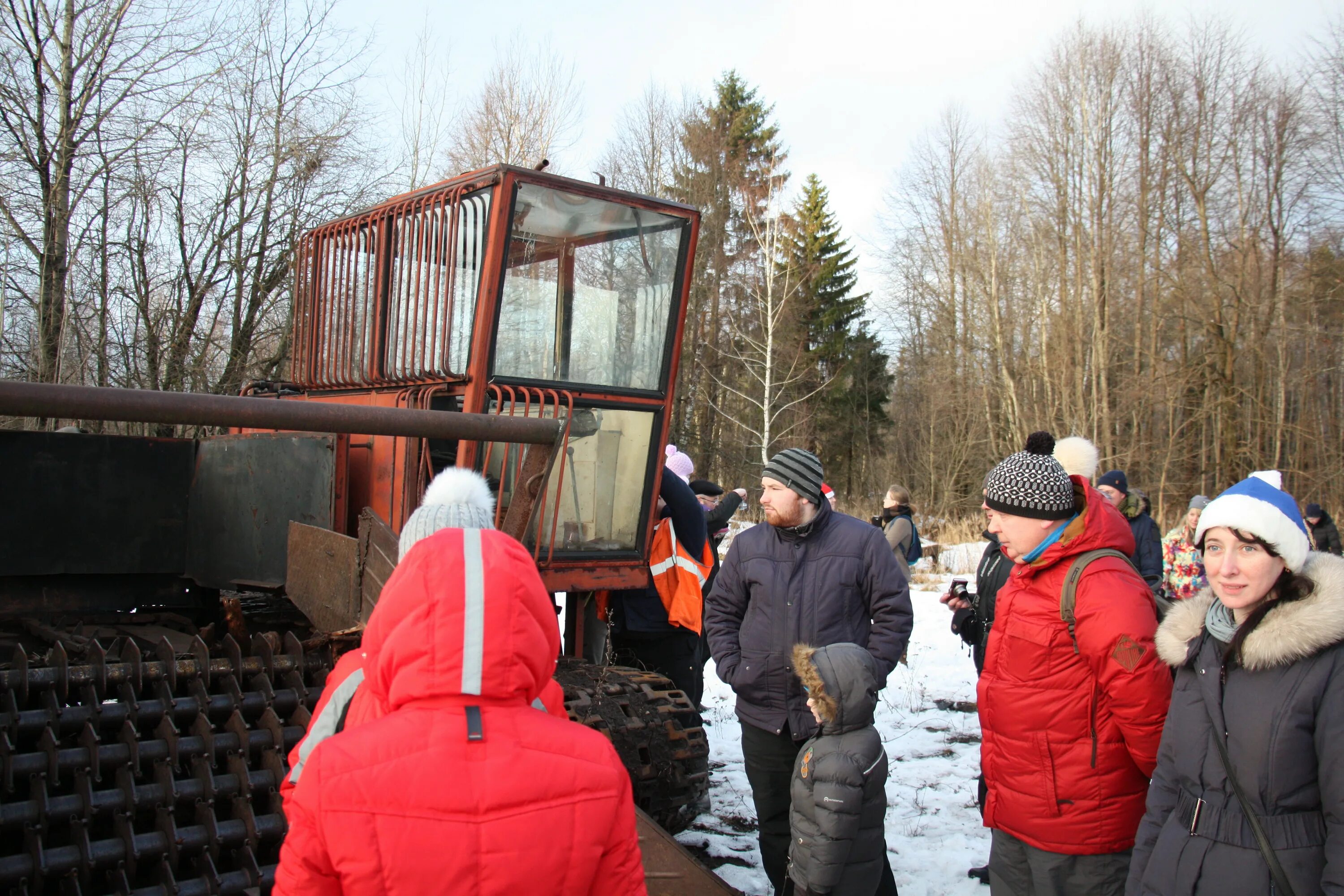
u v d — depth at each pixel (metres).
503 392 3.91
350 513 4.33
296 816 1.55
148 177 10.00
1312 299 25.36
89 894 2.57
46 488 4.14
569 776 1.60
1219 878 2.16
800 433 36.03
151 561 4.38
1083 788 2.69
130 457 4.34
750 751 3.54
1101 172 29.09
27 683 2.69
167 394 2.33
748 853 4.29
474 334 3.86
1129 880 2.41
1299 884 2.08
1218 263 27.17
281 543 3.87
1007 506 2.80
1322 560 2.16
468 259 3.93
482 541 1.68
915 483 39.44
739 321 34.94
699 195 34.94
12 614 4.17
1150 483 25.86
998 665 2.86
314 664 3.10
